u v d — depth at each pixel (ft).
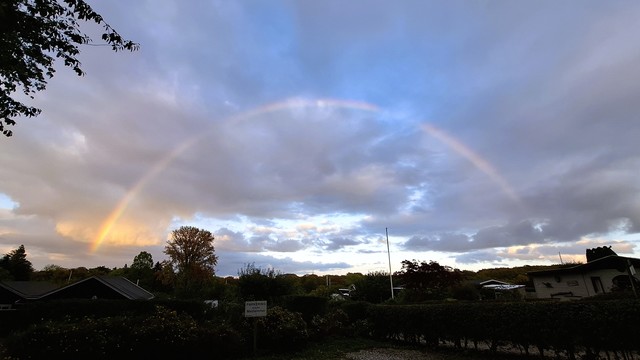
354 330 54.65
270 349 41.55
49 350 27.86
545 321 31.19
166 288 176.76
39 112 25.79
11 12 19.52
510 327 34.14
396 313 49.78
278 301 57.57
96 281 85.97
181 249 162.20
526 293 107.34
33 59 23.17
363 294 97.35
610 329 26.78
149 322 34.09
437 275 67.62
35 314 50.44
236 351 38.01
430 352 41.19
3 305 101.60
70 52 23.62
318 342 48.21
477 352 38.40
